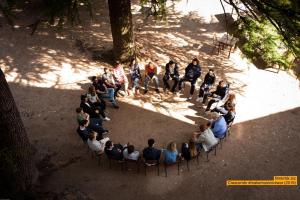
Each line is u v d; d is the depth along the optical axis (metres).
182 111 11.06
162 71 12.78
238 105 11.34
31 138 9.84
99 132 9.62
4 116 7.00
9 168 7.30
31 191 8.26
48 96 11.39
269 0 6.48
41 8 15.73
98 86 10.68
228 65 13.20
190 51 13.93
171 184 8.73
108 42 14.21
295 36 6.33
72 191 8.41
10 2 6.58
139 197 8.38
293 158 9.52
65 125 10.36
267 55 12.09
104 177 8.88
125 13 11.85
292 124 10.67
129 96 11.60
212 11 16.81
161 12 10.88
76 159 9.35
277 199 8.39
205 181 8.80
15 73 12.25
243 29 7.62
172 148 8.55
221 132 9.24
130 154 8.56
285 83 12.43
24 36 14.13
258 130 10.41
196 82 12.28
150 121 10.64
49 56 13.19
